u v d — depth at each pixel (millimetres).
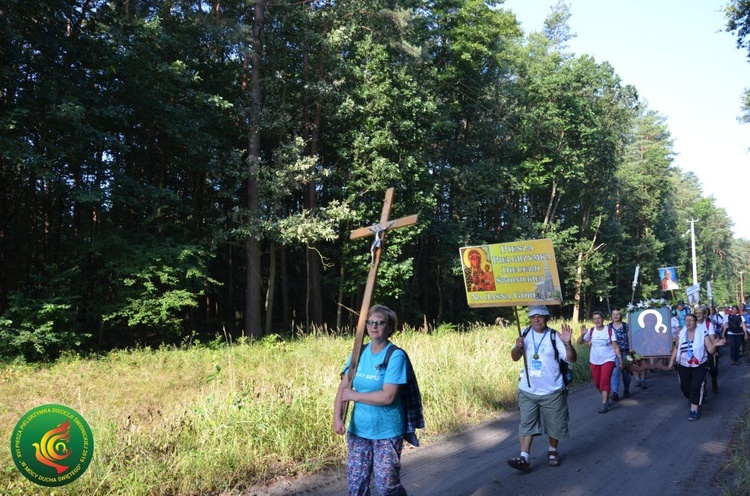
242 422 6641
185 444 6191
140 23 17453
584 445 7418
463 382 9773
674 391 12094
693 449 7160
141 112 17781
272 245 21172
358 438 4043
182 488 5402
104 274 17219
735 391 12070
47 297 15117
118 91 17203
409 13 22484
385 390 3893
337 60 21828
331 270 25984
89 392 9469
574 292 40344
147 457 5750
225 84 20938
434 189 24562
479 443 7500
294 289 28078
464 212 28359
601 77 34906
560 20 39406
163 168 20594
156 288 16797
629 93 37594
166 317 16703
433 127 24125
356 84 22531
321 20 21891
